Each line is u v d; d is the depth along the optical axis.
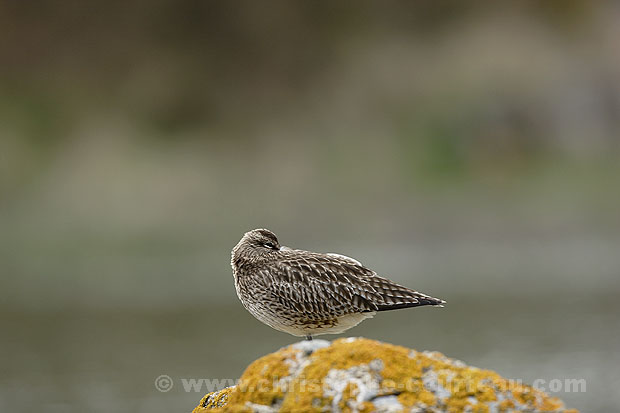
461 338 24.80
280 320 11.41
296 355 8.23
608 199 51.59
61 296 34.50
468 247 44.62
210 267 40.34
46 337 27.16
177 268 40.25
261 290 11.34
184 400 19.52
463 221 47.56
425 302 11.16
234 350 24.30
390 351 8.00
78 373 22.20
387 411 7.59
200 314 30.08
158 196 51.75
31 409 18.98
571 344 23.50
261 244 11.74
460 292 32.53
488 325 26.59
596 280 34.28
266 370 8.18
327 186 54.22
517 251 42.88
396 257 41.44
